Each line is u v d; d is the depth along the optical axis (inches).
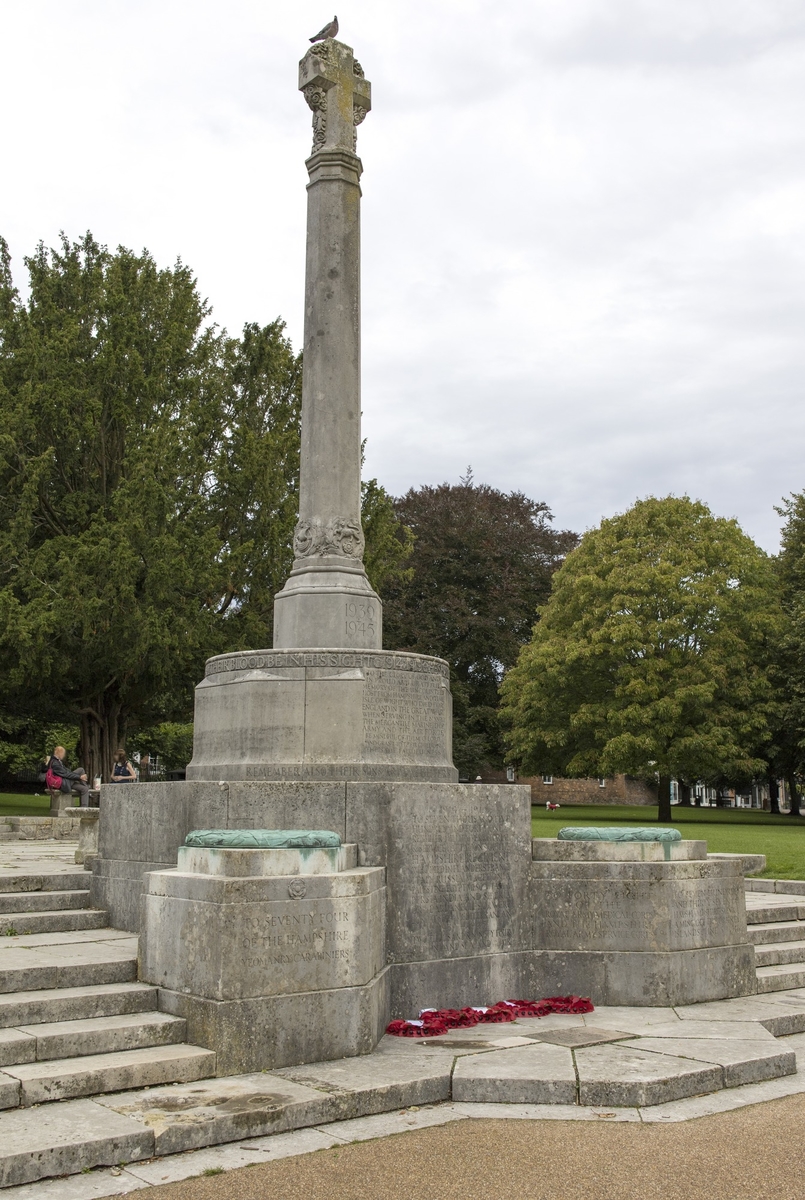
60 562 1027.9
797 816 2174.0
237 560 1143.0
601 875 395.5
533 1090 276.1
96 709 1210.6
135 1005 298.5
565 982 391.2
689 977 394.9
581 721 1551.4
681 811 2054.6
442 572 2062.0
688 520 1571.1
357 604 445.1
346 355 469.7
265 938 290.5
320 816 364.2
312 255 477.4
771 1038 329.1
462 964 372.5
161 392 1172.5
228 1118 241.3
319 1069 285.3
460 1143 242.7
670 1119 263.1
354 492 466.6
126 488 1068.5
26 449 1114.1
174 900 304.3
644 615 1505.9
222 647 1130.0
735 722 1521.9
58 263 1284.4
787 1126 257.4
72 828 835.4
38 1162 216.2
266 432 1251.8
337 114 486.9
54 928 392.2
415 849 368.5
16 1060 263.1
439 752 418.9
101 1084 257.1
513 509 2183.8
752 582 1560.0
